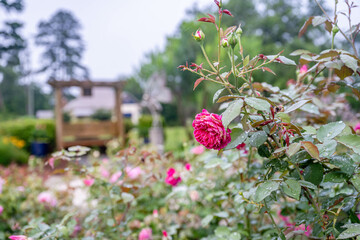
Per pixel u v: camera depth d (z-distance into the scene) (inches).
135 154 64.9
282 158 36.4
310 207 45.9
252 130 35.1
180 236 69.8
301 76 51.6
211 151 73.5
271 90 51.0
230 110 31.4
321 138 33.9
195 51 300.0
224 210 64.2
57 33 1470.2
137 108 765.3
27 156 296.2
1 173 99.3
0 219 80.4
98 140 346.6
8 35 1132.5
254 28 447.2
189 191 67.0
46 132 335.9
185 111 454.6
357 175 35.0
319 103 51.0
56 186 90.1
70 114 623.2
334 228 35.1
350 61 37.9
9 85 1228.5
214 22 36.8
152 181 72.0
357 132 54.0
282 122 34.1
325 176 34.8
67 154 57.7
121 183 62.8
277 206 60.5
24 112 1270.9
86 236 60.0
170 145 268.1
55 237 49.3
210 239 55.4
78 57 1502.2
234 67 36.1
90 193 76.5
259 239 51.8
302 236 37.9
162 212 76.8
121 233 64.4
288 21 410.3
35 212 82.4
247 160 58.7
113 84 346.9
